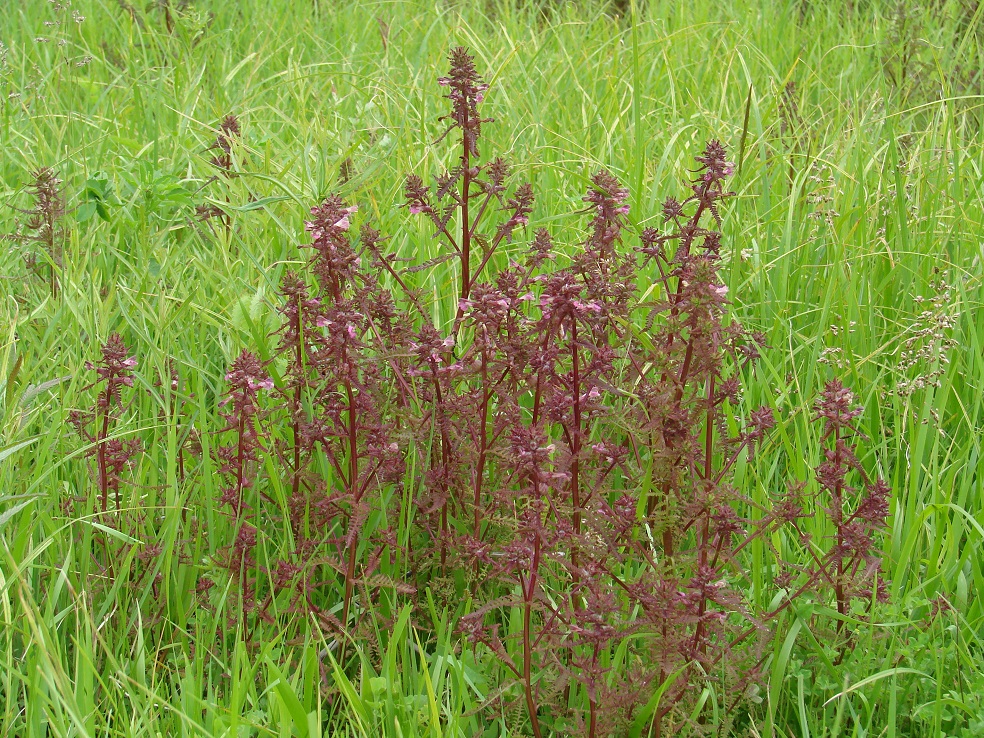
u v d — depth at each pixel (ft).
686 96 22.66
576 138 20.36
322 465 12.27
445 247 15.40
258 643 10.82
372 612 10.73
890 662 10.51
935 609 11.05
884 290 15.96
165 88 22.88
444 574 11.46
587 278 10.94
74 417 11.52
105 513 11.17
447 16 28.81
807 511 12.05
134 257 16.34
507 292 10.74
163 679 10.43
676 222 10.84
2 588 9.50
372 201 15.52
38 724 8.87
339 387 11.62
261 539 11.52
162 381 12.27
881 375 13.71
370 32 27.27
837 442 10.43
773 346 14.62
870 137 20.02
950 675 10.64
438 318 14.24
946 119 18.98
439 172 17.35
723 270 16.19
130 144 18.56
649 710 9.53
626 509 10.52
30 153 19.52
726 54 23.59
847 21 26.55
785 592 11.05
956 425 14.14
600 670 9.50
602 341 11.21
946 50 25.43
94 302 13.89
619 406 12.07
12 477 11.48
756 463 12.45
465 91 11.08
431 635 11.46
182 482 12.12
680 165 18.20
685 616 9.48
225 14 29.25
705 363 9.83
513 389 10.93
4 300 14.20
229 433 12.59
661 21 25.55
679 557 10.05
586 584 9.59
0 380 12.19
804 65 23.86
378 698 9.93
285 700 8.86
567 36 27.07
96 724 9.42
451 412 11.07
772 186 18.79
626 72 22.82
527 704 9.62
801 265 16.11
